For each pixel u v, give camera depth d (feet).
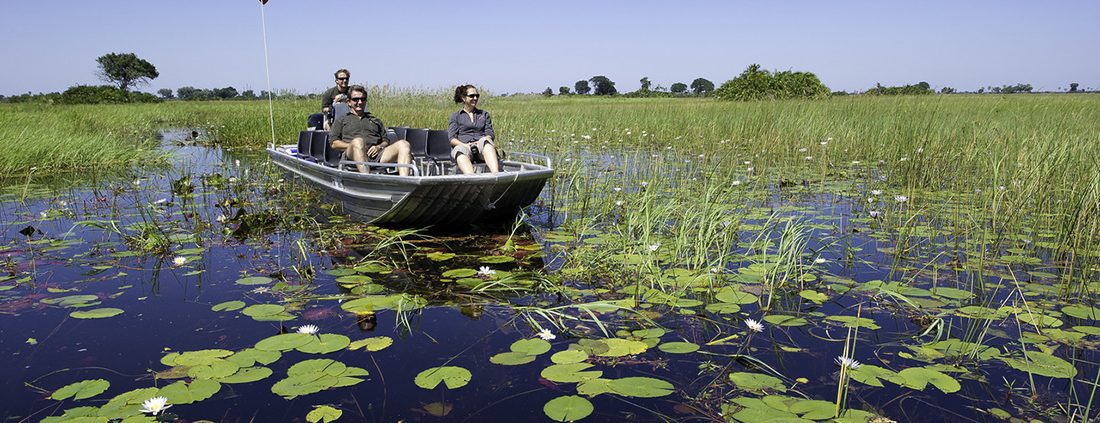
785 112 44.55
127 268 12.91
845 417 6.84
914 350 8.73
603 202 19.42
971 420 6.89
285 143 45.11
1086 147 21.09
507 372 8.13
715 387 7.70
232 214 18.31
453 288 11.61
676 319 10.05
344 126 19.06
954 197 19.66
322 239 15.25
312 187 20.27
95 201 20.81
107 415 6.93
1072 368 8.02
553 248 14.56
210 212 18.67
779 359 8.50
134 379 7.90
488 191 15.47
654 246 12.57
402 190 15.20
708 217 14.73
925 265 12.70
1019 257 13.21
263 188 23.12
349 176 16.49
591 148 37.17
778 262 11.61
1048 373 7.86
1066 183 18.13
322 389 7.55
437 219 16.16
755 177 24.70
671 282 11.86
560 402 7.23
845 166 27.89
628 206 18.31
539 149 35.22
